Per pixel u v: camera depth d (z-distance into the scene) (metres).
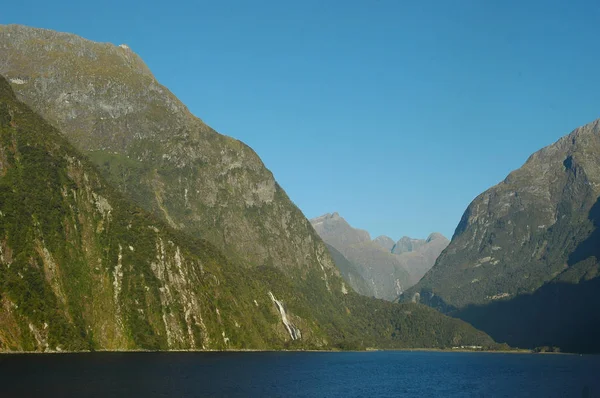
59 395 154.38
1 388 157.88
